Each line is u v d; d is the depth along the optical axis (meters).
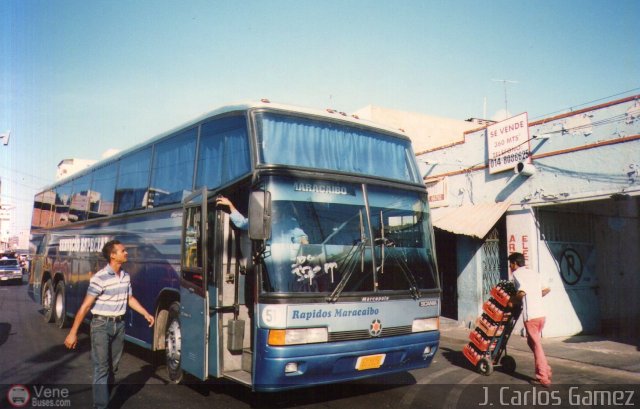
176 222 7.59
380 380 7.76
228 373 6.09
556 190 11.54
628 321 13.96
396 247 6.45
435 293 6.75
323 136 6.49
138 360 9.05
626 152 10.19
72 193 13.00
